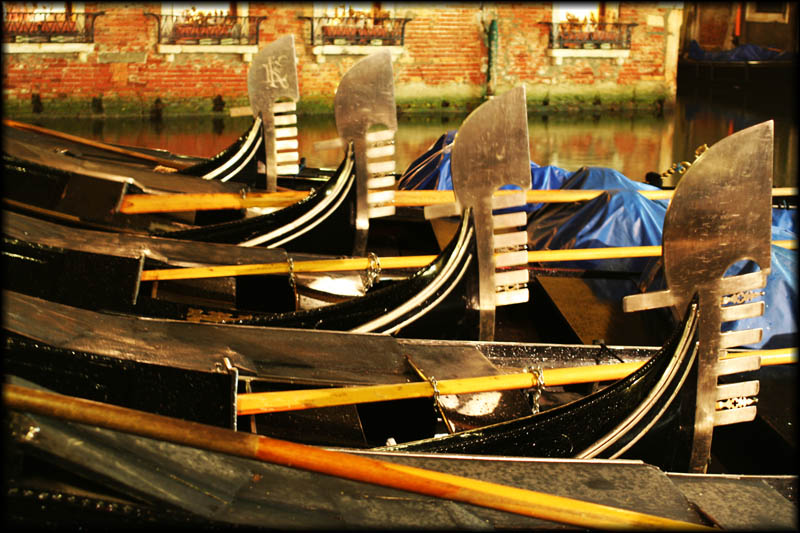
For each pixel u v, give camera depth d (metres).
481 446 2.40
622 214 4.82
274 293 3.84
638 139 11.86
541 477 2.17
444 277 3.21
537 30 14.79
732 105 15.70
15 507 1.60
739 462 3.28
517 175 3.15
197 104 13.78
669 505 2.09
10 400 1.57
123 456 1.71
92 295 3.37
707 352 2.48
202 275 3.47
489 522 1.92
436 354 2.95
